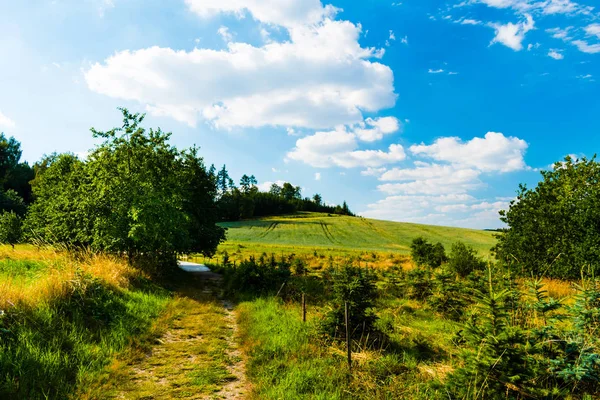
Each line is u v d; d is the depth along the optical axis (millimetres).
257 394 5844
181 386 6180
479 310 5730
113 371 6523
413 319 11391
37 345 6555
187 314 11539
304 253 46281
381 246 72312
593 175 17891
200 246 28984
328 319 8523
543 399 4957
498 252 20000
